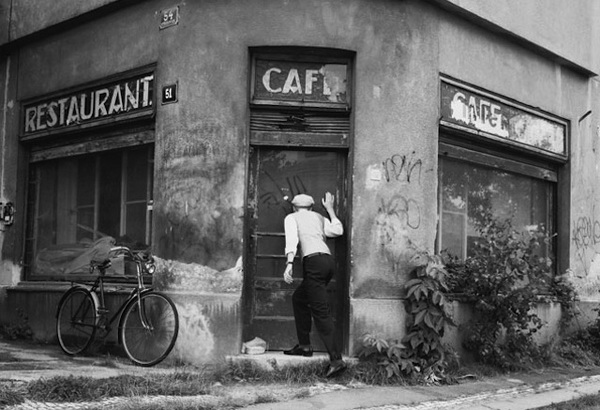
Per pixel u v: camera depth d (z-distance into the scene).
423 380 7.83
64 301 9.13
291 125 8.45
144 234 9.47
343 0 8.42
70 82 10.12
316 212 8.45
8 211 10.96
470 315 9.20
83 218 10.34
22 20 10.72
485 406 6.97
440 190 9.66
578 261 11.53
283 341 8.38
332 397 6.92
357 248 8.28
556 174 11.58
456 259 9.62
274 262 8.47
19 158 10.98
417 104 8.73
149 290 8.27
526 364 9.33
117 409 5.93
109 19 9.59
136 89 9.19
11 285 10.84
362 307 8.21
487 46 9.92
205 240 8.27
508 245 9.04
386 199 8.45
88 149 10.11
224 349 8.05
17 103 11.02
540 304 10.48
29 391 6.25
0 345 9.91
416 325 8.25
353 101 8.44
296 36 8.30
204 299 8.13
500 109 10.20
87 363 8.23
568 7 11.20
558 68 11.27
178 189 8.45
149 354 8.16
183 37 8.57
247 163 8.36
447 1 8.94
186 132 8.45
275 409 6.34
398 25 8.63
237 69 8.33
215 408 6.27
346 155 8.52
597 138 12.09
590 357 10.46
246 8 8.37
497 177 10.66
